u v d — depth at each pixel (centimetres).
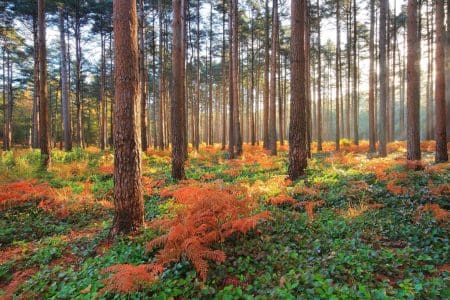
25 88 3969
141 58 2258
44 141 1479
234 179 1263
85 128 5084
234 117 2203
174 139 1259
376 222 683
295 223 689
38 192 1011
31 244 712
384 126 1861
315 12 2692
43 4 1484
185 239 505
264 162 1513
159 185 1179
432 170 1041
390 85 3712
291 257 532
